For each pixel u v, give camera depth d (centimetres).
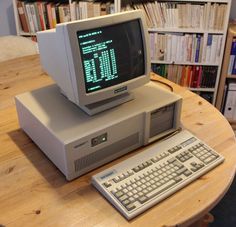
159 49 260
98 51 108
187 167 104
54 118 109
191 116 136
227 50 249
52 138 102
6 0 298
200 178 102
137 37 118
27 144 119
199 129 128
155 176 100
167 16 250
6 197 96
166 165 104
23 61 189
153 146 114
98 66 109
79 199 96
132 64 119
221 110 273
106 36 109
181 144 113
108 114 111
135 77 121
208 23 248
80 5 257
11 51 208
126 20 112
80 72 104
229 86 262
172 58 264
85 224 88
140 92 125
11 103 145
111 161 111
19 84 162
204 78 268
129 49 116
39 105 117
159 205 93
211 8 241
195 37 252
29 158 112
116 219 89
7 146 118
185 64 265
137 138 116
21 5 275
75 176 103
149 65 123
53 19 274
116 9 247
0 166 108
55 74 118
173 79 273
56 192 98
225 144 119
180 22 252
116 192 94
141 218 89
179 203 94
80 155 101
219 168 107
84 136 100
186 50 259
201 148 112
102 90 112
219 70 262
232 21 265
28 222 88
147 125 115
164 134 122
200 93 277
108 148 108
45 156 113
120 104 117
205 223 162
